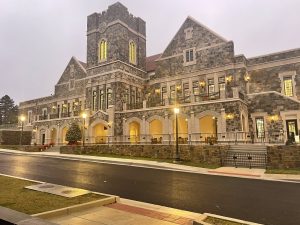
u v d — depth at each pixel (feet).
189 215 25.98
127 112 111.86
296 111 86.38
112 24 123.13
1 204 26.05
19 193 31.42
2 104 305.12
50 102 163.84
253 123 93.66
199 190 38.24
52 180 44.73
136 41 133.59
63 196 30.22
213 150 69.26
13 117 276.00
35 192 32.12
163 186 40.86
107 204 29.30
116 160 72.49
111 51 120.88
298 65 93.50
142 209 27.66
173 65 117.50
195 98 99.86
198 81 108.78
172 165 64.23
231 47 102.47
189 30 114.73
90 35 132.05
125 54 123.24
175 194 35.68
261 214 27.27
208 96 94.32
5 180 40.86
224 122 85.71
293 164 60.75
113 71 117.60
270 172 54.95
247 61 103.45
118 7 123.13
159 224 22.68
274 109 90.63
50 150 111.86
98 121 115.03
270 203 31.48
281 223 24.62
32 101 176.55
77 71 151.33
